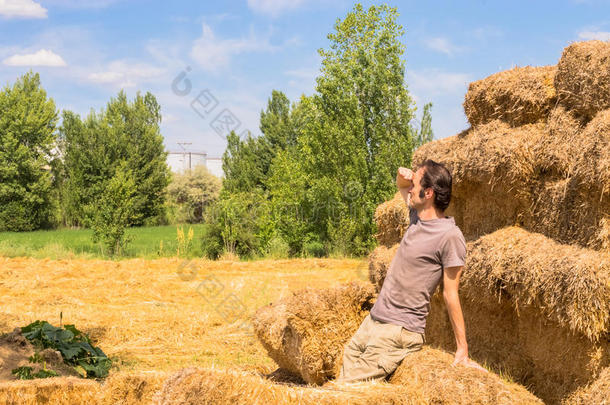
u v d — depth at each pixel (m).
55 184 46.88
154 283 12.82
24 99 44.56
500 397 2.42
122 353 7.10
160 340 7.77
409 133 20.98
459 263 2.80
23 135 44.16
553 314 3.53
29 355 5.55
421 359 2.77
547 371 3.90
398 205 6.07
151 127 49.38
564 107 4.06
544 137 4.06
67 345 6.00
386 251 6.05
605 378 3.30
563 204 3.81
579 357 3.56
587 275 3.27
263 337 4.37
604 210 3.48
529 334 4.05
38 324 6.11
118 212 20.53
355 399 2.42
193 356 6.96
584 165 3.56
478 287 4.20
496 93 4.62
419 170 2.99
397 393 2.49
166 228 41.50
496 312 4.41
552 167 3.95
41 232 40.09
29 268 15.28
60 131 47.62
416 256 2.86
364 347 2.96
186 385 2.45
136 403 3.66
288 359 4.15
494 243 4.12
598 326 3.28
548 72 4.41
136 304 10.48
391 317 2.90
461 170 4.67
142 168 48.22
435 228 2.86
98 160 45.91
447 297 2.81
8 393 3.73
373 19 21.25
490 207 4.66
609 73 3.65
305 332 3.68
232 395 2.42
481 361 4.55
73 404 3.86
